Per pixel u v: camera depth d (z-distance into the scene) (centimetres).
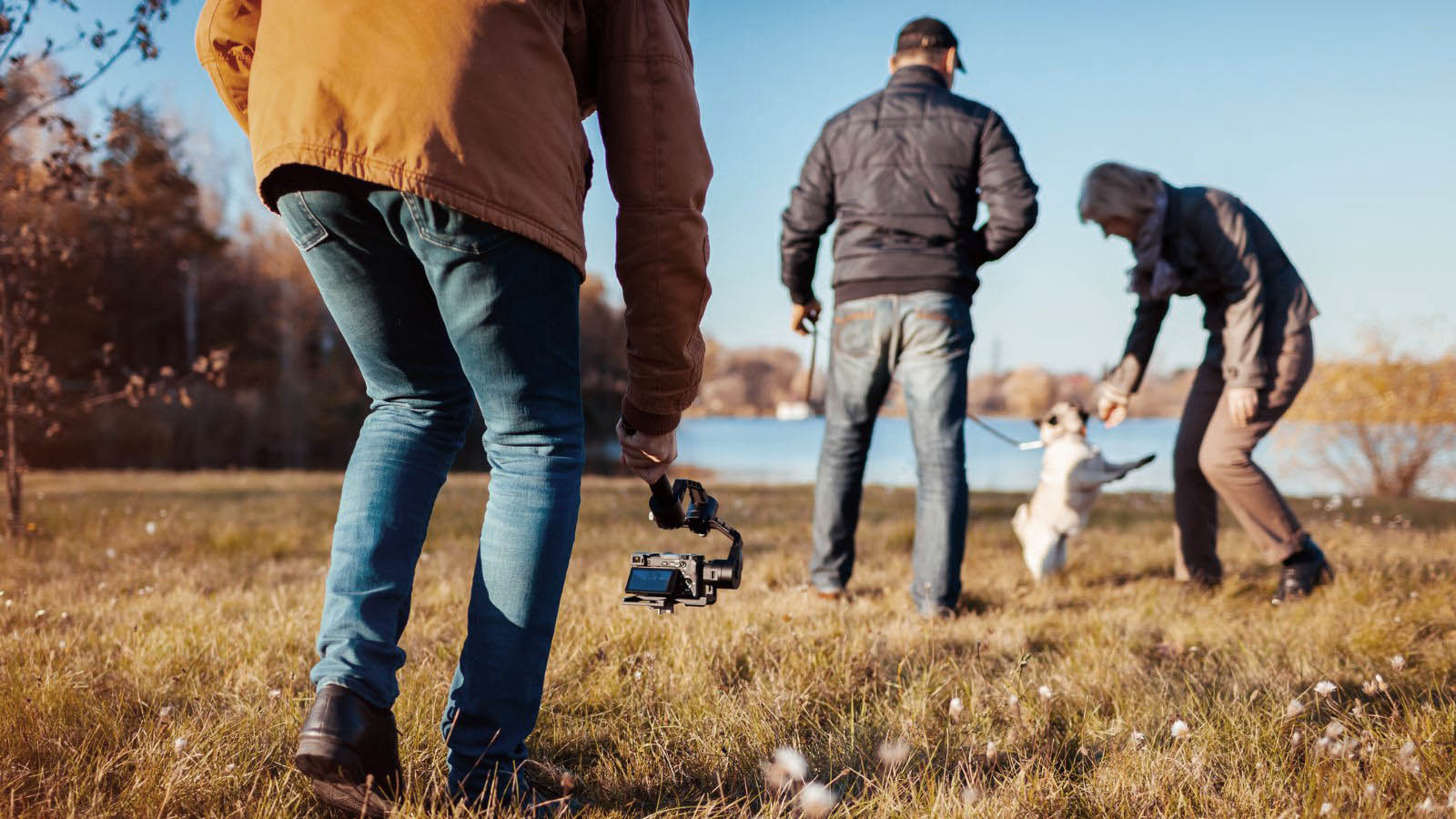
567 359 135
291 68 119
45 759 155
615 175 132
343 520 138
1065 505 381
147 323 2955
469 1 119
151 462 2261
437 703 183
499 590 135
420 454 145
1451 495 1225
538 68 123
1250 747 167
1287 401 337
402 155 113
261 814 135
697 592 149
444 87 115
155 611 296
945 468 310
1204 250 336
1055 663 238
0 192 525
